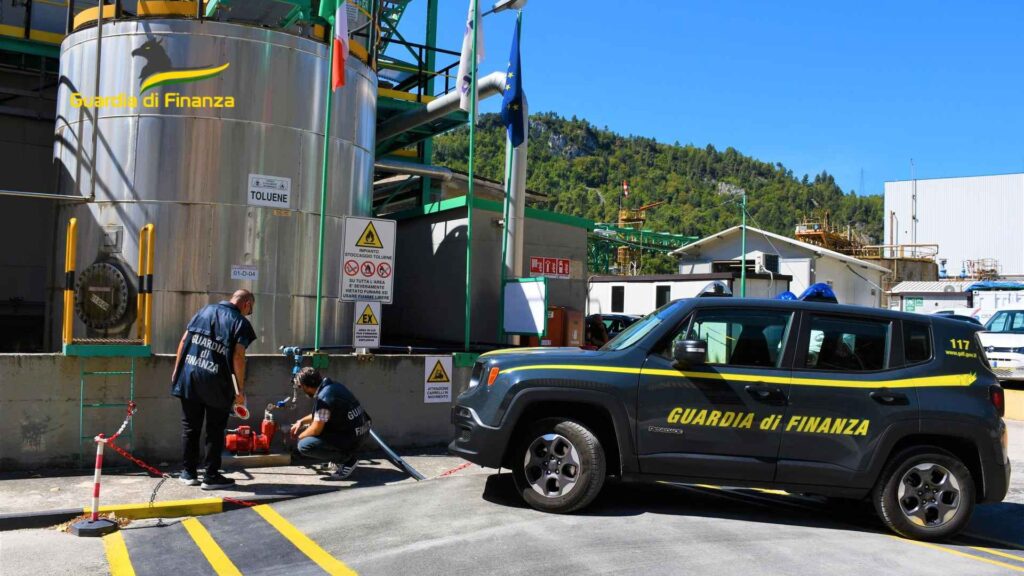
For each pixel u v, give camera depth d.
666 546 5.66
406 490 7.42
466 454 6.73
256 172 10.20
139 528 6.14
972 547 6.26
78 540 5.81
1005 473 6.36
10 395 7.48
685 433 6.38
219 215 10.05
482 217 13.49
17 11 13.84
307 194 10.62
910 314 6.73
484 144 140.50
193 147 9.99
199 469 7.85
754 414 6.37
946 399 6.39
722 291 10.12
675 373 6.47
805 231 56.69
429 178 20.34
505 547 5.52
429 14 19.06
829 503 7.77
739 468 6.34
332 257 10.96
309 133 10.63
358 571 5.03
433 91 18.52
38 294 13.80
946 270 61.97
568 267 14.48
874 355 6.57
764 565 5.34
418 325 14.75
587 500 6.44
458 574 4.97
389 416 9.34
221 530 6.05
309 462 8.44
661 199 195.00
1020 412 15.27
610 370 6.52
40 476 7.40
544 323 11.27
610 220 158.88
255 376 8.59
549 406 6.70
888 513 6.34
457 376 9.82
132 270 10.01
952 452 6.55
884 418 6.34
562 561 5.23
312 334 10.76
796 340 6.57
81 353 7.63
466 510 6.61
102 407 7.82
